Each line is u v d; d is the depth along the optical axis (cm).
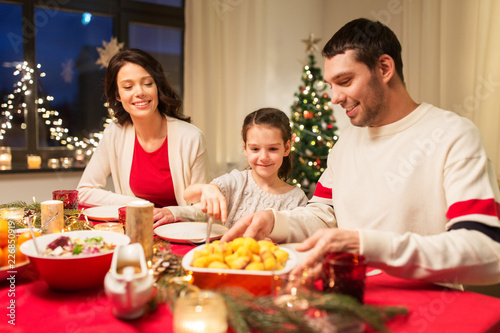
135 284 70
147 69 173
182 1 384
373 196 115
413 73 356
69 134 348
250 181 170
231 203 168
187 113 372
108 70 178
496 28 295
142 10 363
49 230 114
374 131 118
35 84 328
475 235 86
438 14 334
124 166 192
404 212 109
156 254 92
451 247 84
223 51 380
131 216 92
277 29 436
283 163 186
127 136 191
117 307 71
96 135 347
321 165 399
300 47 457
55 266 80
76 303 79
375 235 84
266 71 428
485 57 303
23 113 328
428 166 107
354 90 108
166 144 187
